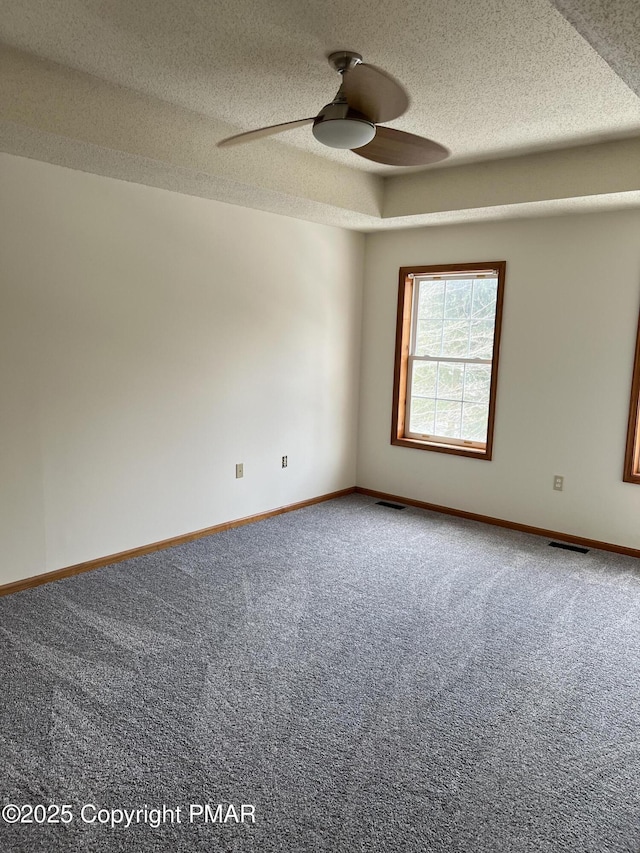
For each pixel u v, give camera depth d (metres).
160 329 3.89
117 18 2.20
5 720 2.27
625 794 2.00
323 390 5.19
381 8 2.08
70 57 2.56
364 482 5.64
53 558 3.51
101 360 3.60
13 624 2.99
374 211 4.42
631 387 4.09
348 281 5.26
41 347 3.32
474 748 2.20
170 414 4.03
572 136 3.36
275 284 4.62
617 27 1.54
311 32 2.27
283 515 4.92
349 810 1.90
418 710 2.41
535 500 4.59
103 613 3.13
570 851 1.77
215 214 4.11
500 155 3.77
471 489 4.92
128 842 1.76
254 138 2.64
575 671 2.72
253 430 4.62
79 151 2.96
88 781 1.98
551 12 2.06
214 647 2.83
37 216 3.22
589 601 3.44
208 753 2.13
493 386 4.69
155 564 3.81
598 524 4.32
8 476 3.26
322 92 2.87
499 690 2.56
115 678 2.55
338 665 2.71
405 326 5.20
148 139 3.03
